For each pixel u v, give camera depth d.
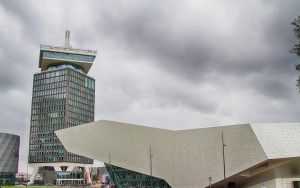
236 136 57.81
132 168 70.00
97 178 191.88
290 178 54.75
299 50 41.22
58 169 183.38
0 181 162.50
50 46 197.12
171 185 65.94
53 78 194.00
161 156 67.06
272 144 54.06
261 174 57.06
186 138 64.19
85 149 73.88
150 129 68.44
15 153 172.12
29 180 192.00
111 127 72.44
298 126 55.66
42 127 191.12
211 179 60.31
